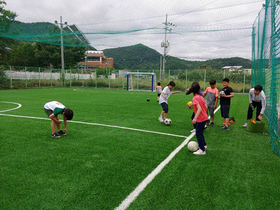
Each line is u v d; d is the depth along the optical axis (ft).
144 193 9.41
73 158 13.29
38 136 17.90
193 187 10.04
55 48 124.98
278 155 14.66
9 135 18.01
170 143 16.72
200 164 12.74
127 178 10.75
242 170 12.09
